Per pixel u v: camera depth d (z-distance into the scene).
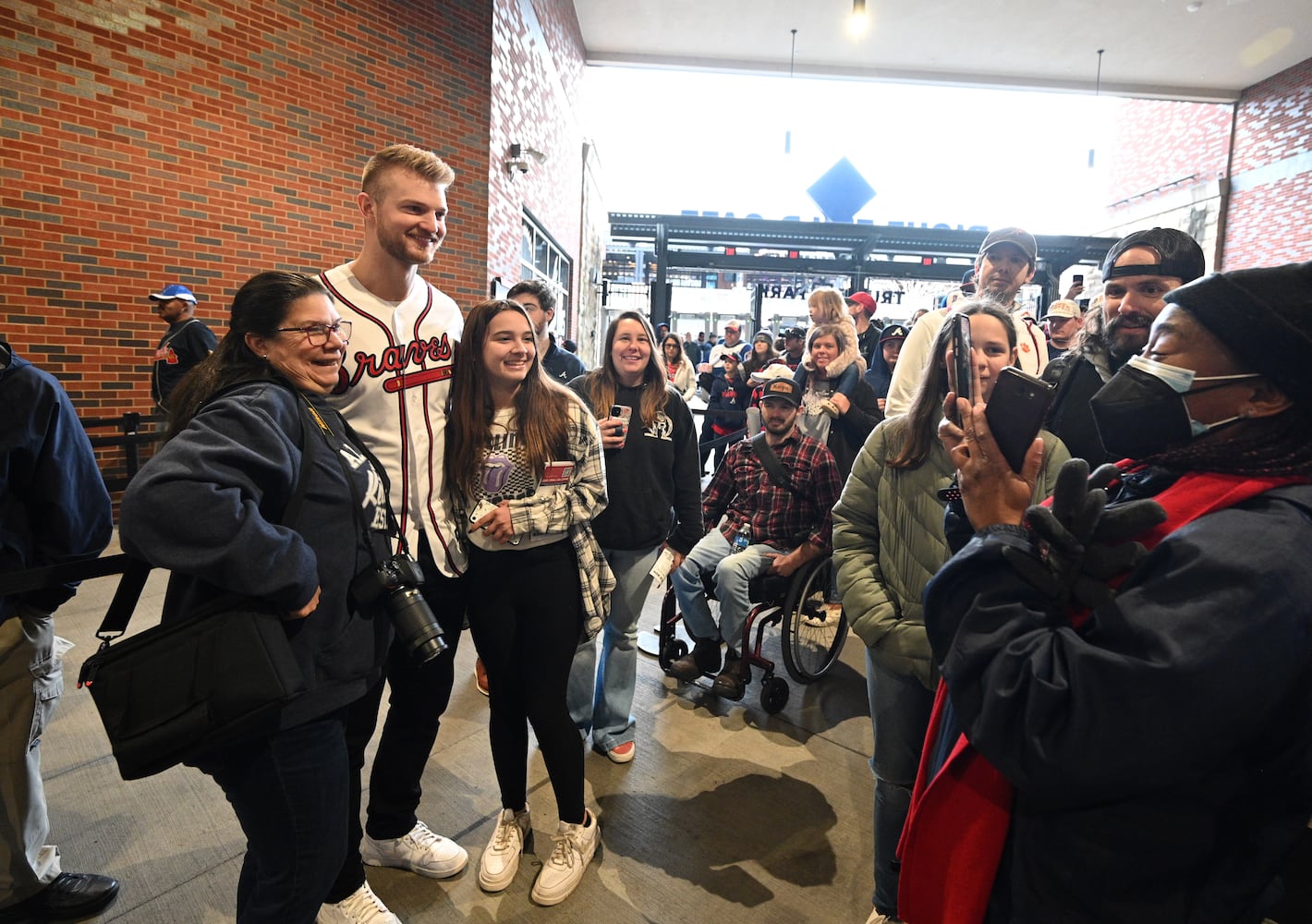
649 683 3.14
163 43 5.20
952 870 0.88
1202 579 0.65
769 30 10.61
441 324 1.77
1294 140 11.65
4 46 4.63
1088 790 0.69
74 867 1.89
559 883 1.83
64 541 1.61
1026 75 11.93
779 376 2.98
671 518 2.49
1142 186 14.86
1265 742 0.70
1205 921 0.73
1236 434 0.74
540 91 8.71
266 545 1.07
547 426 1.80
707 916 1.81
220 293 5.59
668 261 10.82
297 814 1.21
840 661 3.45
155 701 1.05
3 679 1.60
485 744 2.57
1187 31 10.38
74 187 4.95
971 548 0.84
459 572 1.79
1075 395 1.74
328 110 5.97
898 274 10.82
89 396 5.10
